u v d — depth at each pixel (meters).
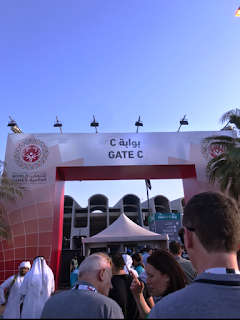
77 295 1.54
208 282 0.97
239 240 1.08
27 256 11.80
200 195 1.21
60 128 15.03
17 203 12.64
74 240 37.81
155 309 0.96
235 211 1.12
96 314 1.41
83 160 13.57
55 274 12.29
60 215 14.02
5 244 11.97
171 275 2.07
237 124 12.02
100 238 9.62
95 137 14.03
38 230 12.26
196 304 0.88
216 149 14.04
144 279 3.18
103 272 1.87
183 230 1.26
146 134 14.25
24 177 13.13
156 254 2.19
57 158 13.55
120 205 40.34
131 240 9.58
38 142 13.82
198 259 1.10
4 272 11.53
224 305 0.87
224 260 1.03
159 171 14.48
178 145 14.11
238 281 0.96
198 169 13.70
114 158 13.65
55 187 13.05
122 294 2.84
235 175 11.27
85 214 39.16
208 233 1.06
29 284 4.33
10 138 13.88
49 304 1.51
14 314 4.80
